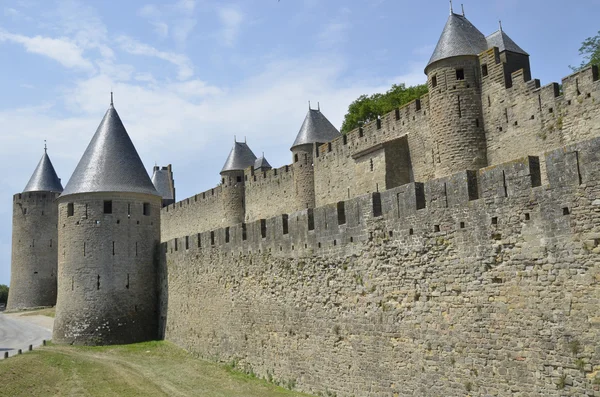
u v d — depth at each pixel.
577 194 14.07
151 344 34.88
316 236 22.45
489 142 33.22
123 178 38.16
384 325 19.03
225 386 23.88
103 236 36.91
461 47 34.12
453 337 16.77
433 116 35.06
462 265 16.70
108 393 23.69
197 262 31.97
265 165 67.06
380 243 19.47
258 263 26.09
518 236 15.32
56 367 28.27
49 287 74.31
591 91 27.75
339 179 47.75
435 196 17.70
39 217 75.06
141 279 37.50
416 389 17.73
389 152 40.56
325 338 21.55
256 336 25.80
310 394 21.86
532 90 30.78
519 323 15.11
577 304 13.88
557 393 14.12
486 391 15.75
